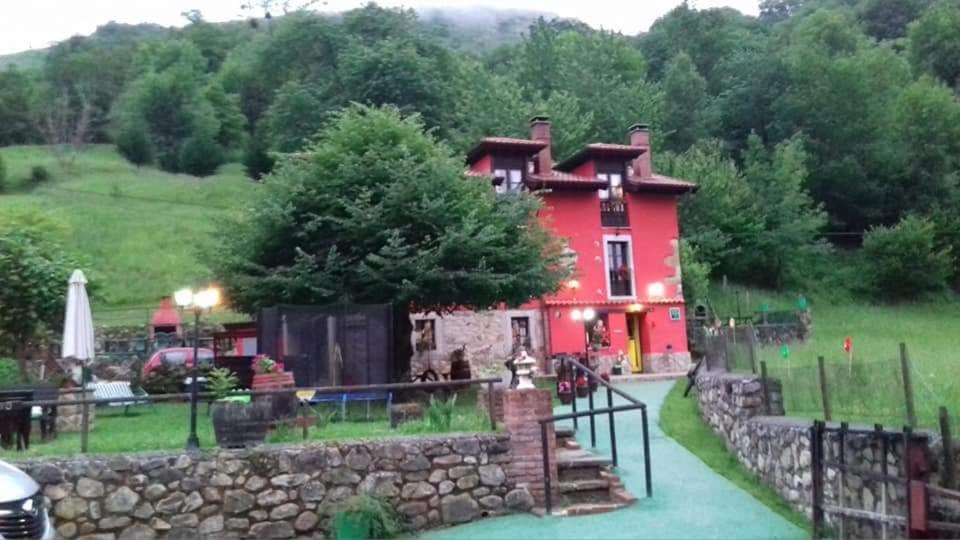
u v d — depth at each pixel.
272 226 19.56
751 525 9.20
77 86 77.94
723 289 43.97
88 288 20.33
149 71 74.25
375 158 19.91
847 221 53.56
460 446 10.30
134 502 9.12
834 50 64.19
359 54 53.59
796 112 54.88
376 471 9.95
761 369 12.06
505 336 28.59
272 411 10.75
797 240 45.47
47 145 69.56
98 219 45.16
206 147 66.62
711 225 44.00
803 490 9.45
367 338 16.28
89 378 15.80
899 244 47.12
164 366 19.17
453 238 18.72
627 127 49.41
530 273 20.11
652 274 31.62
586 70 53.19
